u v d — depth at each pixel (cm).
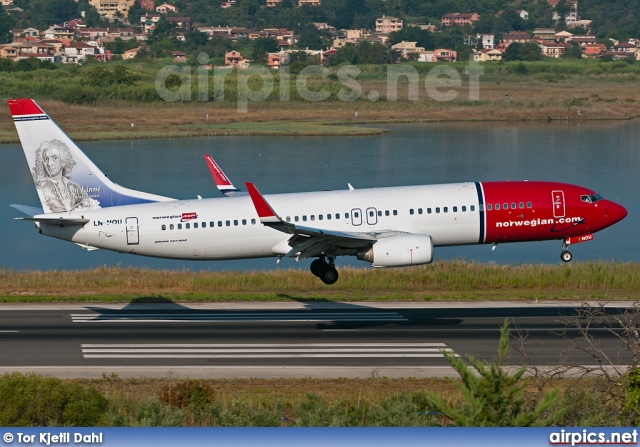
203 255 10275
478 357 7956
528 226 10331
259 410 6069
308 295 10425
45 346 8338
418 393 6600
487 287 10912
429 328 8931
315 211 10075
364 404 6425
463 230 10206
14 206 10694
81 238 10169
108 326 9050
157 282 10988
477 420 4769
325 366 7744
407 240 9450
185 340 8550
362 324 9112
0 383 5981
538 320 9206
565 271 11194
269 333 8781
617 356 7881
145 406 5884
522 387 4853
